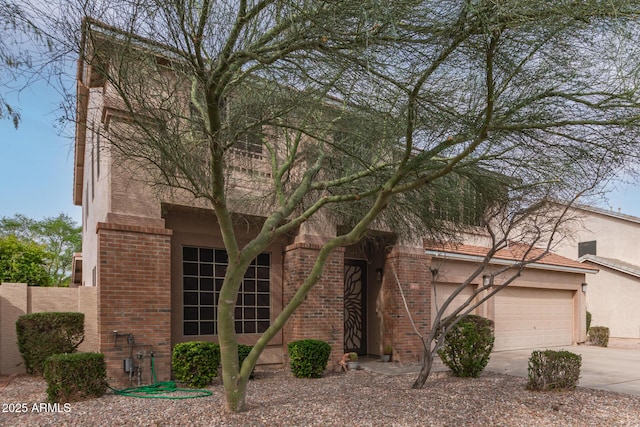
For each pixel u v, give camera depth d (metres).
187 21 4.92
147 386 8.26
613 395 8.43
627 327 21.91
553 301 17.73
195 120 6.22
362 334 13.57
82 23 4.89
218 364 8.73
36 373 9.13
